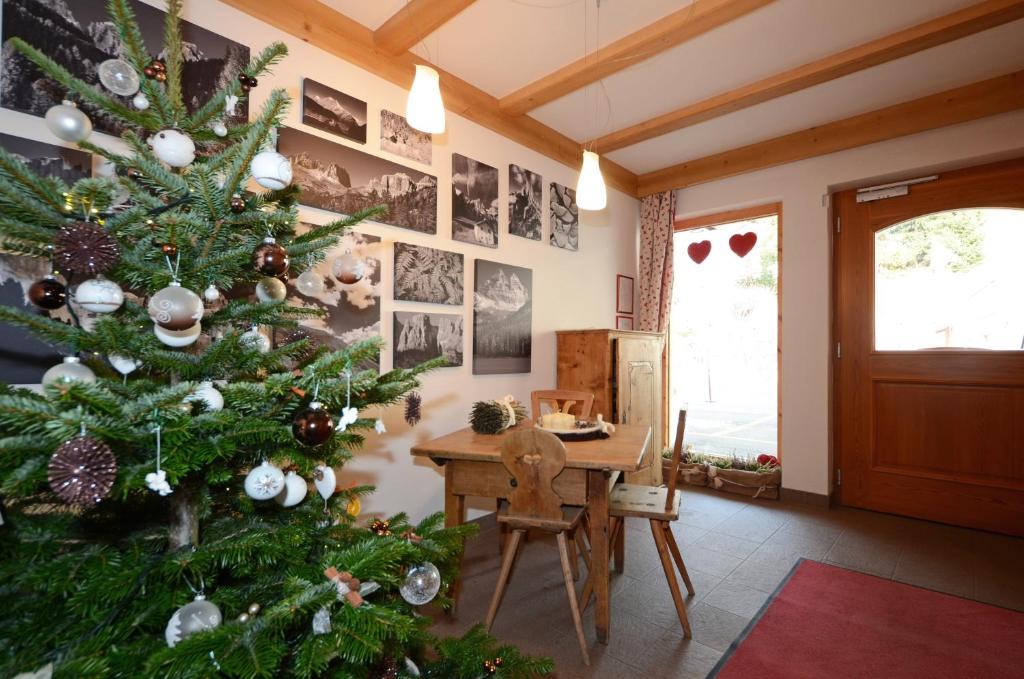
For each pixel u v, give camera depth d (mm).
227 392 838
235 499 1033
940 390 3078
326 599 760
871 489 3291
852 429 3377
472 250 2904
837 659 1681
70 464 604
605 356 3240
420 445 1971
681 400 4414
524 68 2654
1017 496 2812
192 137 1002
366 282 2338
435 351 2664
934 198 3088
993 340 2938
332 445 1053
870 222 3326
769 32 2311
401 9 2184
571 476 1796
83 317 1368
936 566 2410
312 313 1184
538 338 3350
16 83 1457
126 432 703
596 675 1605
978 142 2811
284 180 949
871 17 2195
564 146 3514
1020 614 1959
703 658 1692
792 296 3508
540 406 3162
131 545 881
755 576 2301
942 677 1587
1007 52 2455
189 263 897
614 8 2156
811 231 3422
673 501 1893
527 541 2775
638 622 1917
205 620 749
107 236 728
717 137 3488
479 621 1927
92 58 1579
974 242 2994
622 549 2338
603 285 3938
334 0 2150
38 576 738
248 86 1025
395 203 2465
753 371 4043
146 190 988
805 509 3293
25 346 1445
